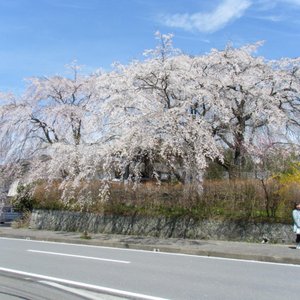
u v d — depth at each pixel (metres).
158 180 17.16
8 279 8.30
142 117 15.80
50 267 9.77
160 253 12.84
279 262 11.12
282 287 7.71
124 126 16.27
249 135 18.62
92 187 17.84
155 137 15.84
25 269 9.48
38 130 21.53
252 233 15.23
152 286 7.73
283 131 18.98
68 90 22.48
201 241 15.16
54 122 21.22
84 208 19.06
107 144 16.38
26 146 21.41
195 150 15.49
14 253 12.27
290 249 12.82
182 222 16.58
